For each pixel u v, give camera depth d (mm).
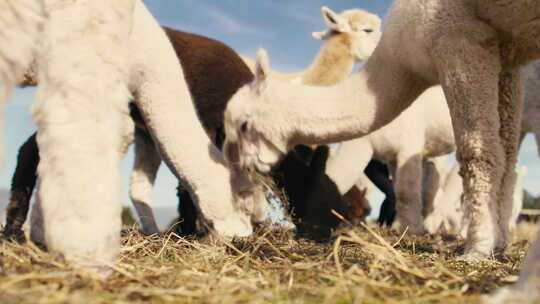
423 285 1062
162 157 2082
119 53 1009
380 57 2102
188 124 2039
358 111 2131
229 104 2430
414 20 1869
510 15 1681
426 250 2145
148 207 2570
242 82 2867
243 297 901
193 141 2041
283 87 2291
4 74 975
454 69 1746
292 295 960
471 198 1724
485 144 1708
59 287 869
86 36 975
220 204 2090
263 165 2328
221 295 904
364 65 2201
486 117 1718
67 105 938
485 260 1618
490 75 1736
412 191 3355
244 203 2277
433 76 1960
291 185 2689
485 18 1738
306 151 3025
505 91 1913
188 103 2057
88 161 923
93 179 921
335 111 2168
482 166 1706
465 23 1733
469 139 1721
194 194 2088
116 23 1012
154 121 2008
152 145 2598
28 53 998
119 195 950
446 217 4379
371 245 1171
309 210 2684
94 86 956
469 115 1726
